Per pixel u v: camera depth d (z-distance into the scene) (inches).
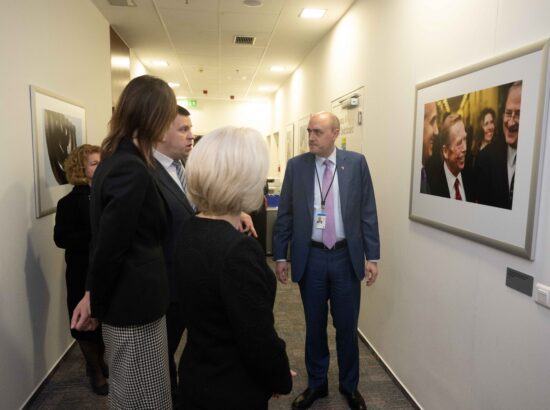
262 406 35.4
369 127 116.2
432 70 78.9
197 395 34.2
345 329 82.7
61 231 82.4
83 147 85.7
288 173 85.3
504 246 56.5
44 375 94.2
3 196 77.4
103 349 90.8
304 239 81.0
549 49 48.4
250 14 150.8
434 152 76.3
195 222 35.9
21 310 83.8
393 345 97.7
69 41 115.8
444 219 72.9
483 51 62.6
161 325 52.7
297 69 246.1
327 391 88.3
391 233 99.7
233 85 317.1
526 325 53.7
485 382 62.3
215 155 33.7
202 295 32.9
